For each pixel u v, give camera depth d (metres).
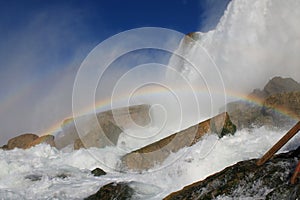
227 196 9.65
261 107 20.22
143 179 13.93
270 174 9.52
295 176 8.86
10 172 17.66
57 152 23.23
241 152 14.21
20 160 19.59
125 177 14.79
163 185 13.35
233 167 10.45
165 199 10.91
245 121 19.08
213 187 10.21
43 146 22.88
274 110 19.12
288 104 19.27
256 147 14.66
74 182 14.87
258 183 9.50
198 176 13.80
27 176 16.17
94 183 14.32
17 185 15.38
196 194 10.30
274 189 8.96
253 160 10.53
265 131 16.73
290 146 13.69
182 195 10.60
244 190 9.57
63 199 13.23
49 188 14.48
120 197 12.07
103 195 12.35
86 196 13.15
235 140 15.22
